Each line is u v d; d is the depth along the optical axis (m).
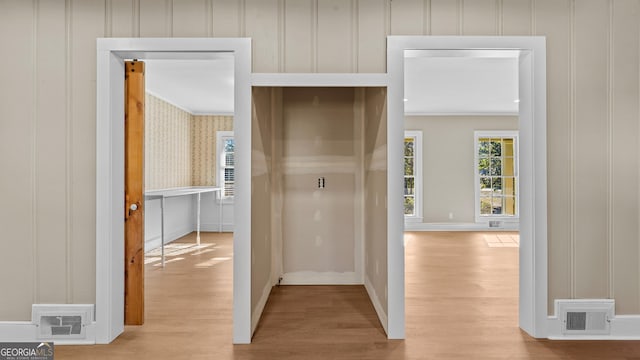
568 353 2.41
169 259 5.14
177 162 7.11
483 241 6.64
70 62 2.60
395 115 2.64
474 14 2.64
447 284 3.96
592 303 2.64
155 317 3.03
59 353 2.44
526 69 2.71
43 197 2.60
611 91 2.66
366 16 2.64
